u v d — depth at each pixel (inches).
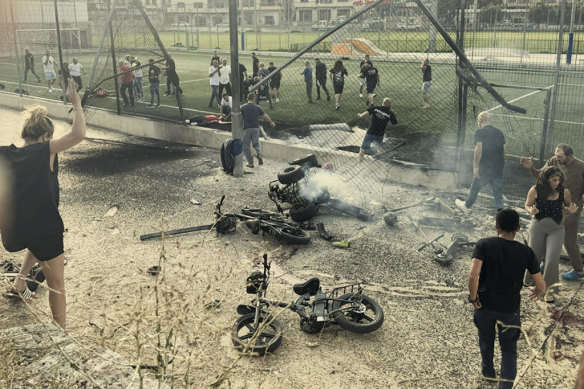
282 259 287.7
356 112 685.3
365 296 232.7
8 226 173.9
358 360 201.9
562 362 198.1
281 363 199.2
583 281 259.0
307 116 665.0
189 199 384.5
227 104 604.7
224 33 3181.6
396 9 496.7
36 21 1423.5
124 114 617.0
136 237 316.2
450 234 319.9
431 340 215.2
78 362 128.6
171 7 3767.2
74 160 493.0
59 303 184.9
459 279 265.7
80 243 307.7
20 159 169.9
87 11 1556.3
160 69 675.4
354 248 301.9
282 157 479.8
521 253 167.6
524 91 781.3
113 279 261.3
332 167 419.8
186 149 532.7
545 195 230.4
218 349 203.2
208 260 284.2
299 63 1199.6
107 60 614.9
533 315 229.8
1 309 228.4
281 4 3663.9
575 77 755.4
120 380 123.7
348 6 3565.5
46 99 726.5
